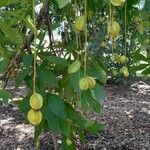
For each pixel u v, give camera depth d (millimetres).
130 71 1521
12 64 1293
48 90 1353
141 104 5871
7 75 1312
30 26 994
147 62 1517
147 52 1521
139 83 6895
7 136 4430
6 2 949
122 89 6645
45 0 1409
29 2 1058
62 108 1156
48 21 1487
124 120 5039
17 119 4887
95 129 1254
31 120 935
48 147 4074
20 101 1188
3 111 5133
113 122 4926
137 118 5141
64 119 1148
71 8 1486
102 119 5035
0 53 1129
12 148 4152
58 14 1660
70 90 1412
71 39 1605
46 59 1198
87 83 1039
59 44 1587
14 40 1051
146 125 4867
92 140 4281
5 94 1045
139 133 4605
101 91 1238
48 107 1155
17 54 1286
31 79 1179
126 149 4207
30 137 4387
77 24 1052
